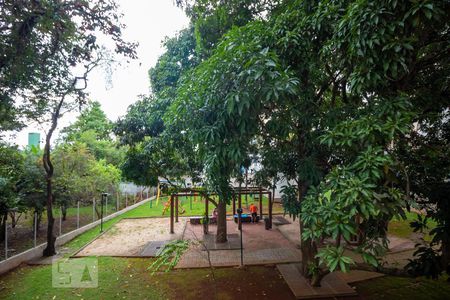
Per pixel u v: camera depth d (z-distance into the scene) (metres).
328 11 3.18
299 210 4.07
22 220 9.53
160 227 9.88
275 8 5.01
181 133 5.82
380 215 2.37
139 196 16.80
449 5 2.33
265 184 5.38
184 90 3.94
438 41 3.18
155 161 6.93
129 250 7.21
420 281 4.95
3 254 6.67
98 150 16.53
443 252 3.19
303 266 5.17
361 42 2.45
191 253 6.77
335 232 2.29
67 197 9.08
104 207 11.91
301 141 4.19
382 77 2.57
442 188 3.25
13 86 4.64
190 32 7.21
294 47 3.54
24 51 4.16
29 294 4.82
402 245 6.81
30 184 7.88
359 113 3.17
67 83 6.21
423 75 3.86
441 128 4.09
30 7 3.90
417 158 3.70
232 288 4.89
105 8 4.55
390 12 2.31
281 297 4.53
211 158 3.31
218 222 7.74
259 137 4.57
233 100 2.83
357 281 4.98
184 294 4.70
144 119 7.09
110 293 4.78
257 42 3.31
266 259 6.23
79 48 4.92
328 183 2.60
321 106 4.57
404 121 2.39
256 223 10.24
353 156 2.92
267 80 2.85
